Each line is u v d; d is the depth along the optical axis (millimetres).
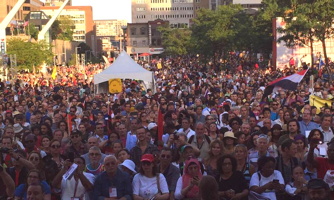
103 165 10547
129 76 30031
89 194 9789
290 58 60344
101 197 9336
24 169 10133
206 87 31188
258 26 77188
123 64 30609
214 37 76375
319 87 25516
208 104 20547
